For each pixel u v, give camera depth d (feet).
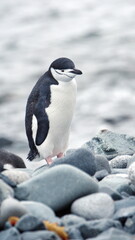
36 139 50.03
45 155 50.62
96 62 266.77
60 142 51.19
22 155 138.51
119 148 51.42
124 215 33.50
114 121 167.53
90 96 197.67
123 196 37.81
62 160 39.88
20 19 425.28
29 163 94.53
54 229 31.37
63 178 35.35
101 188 37.11
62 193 34.96
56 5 469.98
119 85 214.90
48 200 34.83
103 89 209.05
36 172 41.75
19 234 30.63
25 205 33.45
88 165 39.83
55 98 48.93
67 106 49.32
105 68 247.70
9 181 35.70
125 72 237.25
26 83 230.48
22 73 252.01
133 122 166.71
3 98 202.90
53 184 35.24
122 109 179.73
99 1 478.59
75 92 49.62
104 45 312.09
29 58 289.94
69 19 411.34
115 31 352.49
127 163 46.93
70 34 353.31
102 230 31.81
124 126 163.53
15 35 364.99
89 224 32.30
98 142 52.06
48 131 49.52
